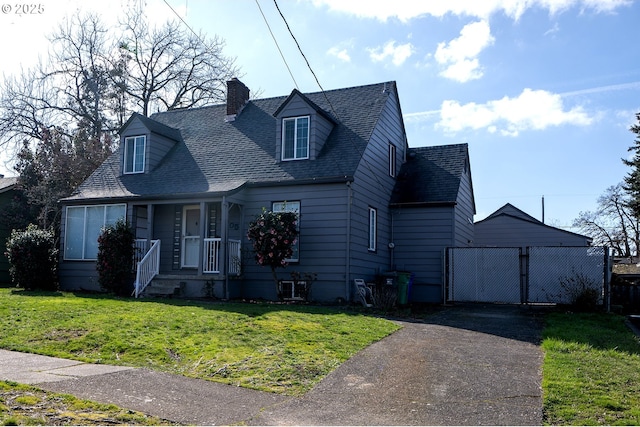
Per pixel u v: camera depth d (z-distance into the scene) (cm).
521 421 596
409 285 1773
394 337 1034
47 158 2631
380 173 1866
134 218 1811
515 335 1075
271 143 1828
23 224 2475
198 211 1856
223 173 1773
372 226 1788
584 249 1528
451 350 933
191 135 2050
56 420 543
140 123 1958
